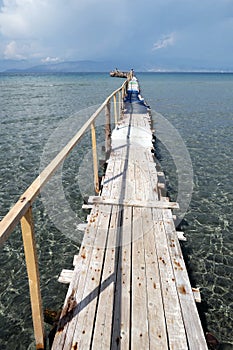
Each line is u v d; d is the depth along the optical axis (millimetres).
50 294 3971
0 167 8719
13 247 4992
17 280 4246
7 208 6266
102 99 25984
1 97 26375
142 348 2229
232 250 4949
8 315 3658
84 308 2576
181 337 2328
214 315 3646
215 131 13703
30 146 11039
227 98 28094
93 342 2268
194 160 9484
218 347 3043
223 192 7133
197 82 61531
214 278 4309
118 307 2592
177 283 2891
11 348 3232
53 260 4641
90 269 3062
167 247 3463
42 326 2529
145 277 2959
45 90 35438
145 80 70875
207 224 5711
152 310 2568
